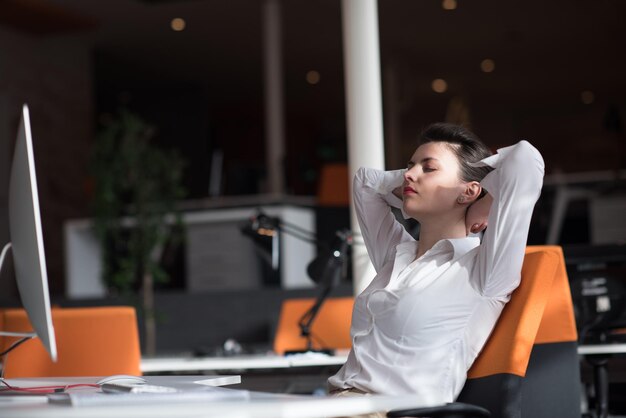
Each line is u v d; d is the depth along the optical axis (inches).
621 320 131.6
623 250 133.2
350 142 160.1
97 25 432.5
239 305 282.4
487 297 83.5
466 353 83.6
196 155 570.9
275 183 422.0
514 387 81.5
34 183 70.3
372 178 98.0
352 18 160.2
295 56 548.1
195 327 284.5
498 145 740.0
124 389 63.6
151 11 443.5
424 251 89.5
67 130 456.1
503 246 82.4
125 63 527.8
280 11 437.4
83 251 330.0
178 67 547.5
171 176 293.7
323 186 360.2
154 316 281.3
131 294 290.2
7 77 424.8
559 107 738.8
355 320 88.2
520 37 532.1
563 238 349.7
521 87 670.5
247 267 315.0
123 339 125.0
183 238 305.6
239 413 52.0
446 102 703.7
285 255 303.3
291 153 698.8
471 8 470.3
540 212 342.3
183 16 454.3
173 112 577.9
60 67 456.8
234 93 627.8
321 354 142.0
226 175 474.0
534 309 83.1
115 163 288.4
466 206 88.4
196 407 53.7
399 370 82.8
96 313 124.6
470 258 85.0
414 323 83.2
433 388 82.3
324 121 719.7
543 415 101.1
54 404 62.2
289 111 694.5
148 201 289.4
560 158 737.0
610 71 630.5
